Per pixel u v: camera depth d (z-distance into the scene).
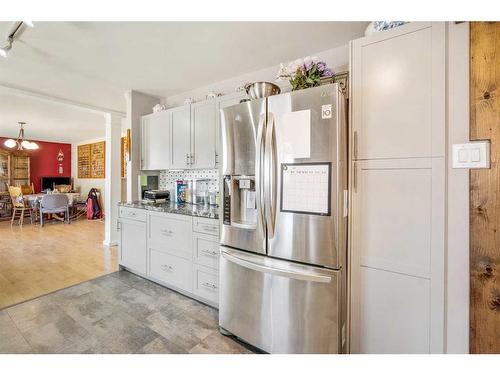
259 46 2.20
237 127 1.66
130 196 3.27
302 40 2.10
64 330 1.83
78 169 7.75
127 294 2.41
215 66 2.57
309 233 1.39
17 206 5.74
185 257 2.32
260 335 1.57
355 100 1.41
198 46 2.19
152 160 3.20
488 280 1.14
